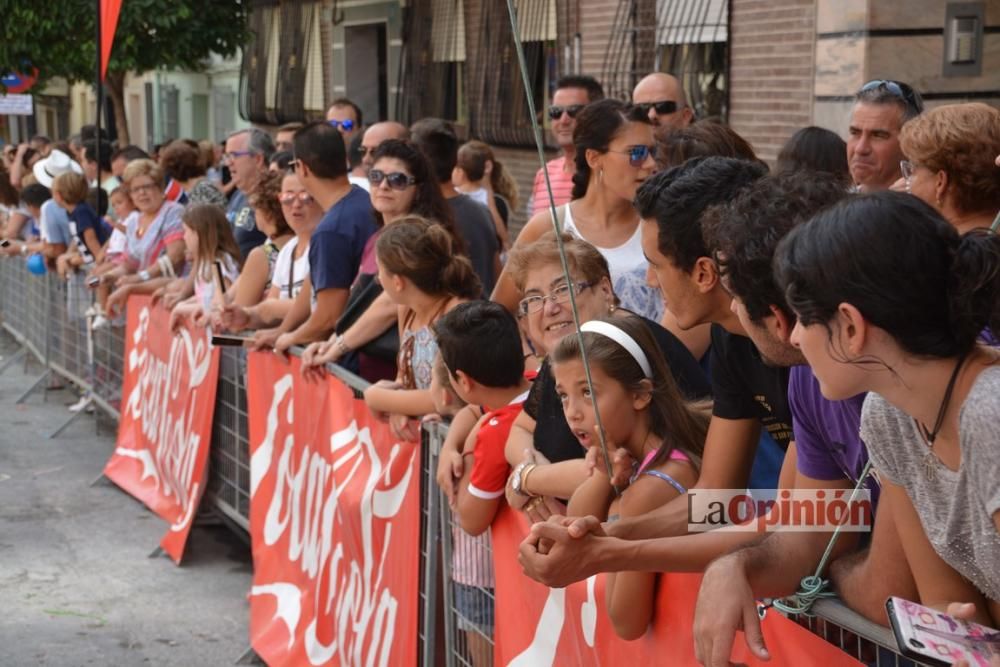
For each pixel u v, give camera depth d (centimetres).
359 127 796
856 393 160
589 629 242
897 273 150
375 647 362
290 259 525
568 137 550
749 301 186
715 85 746
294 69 1415
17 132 2575
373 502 366
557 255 302
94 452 750
